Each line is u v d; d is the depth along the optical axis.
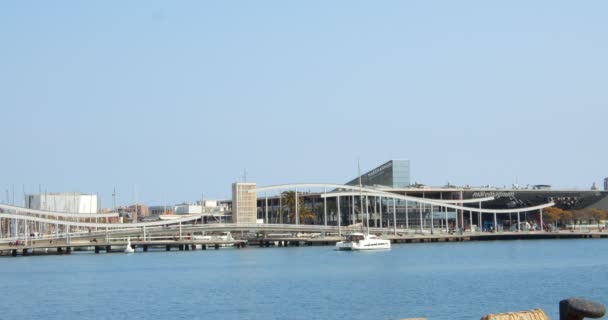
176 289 109.56
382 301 87.94
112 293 105.69
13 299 100.62
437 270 135.50
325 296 95.06
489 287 102.38
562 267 137.00
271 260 175.62
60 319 80.12
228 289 107.81
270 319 74.75
